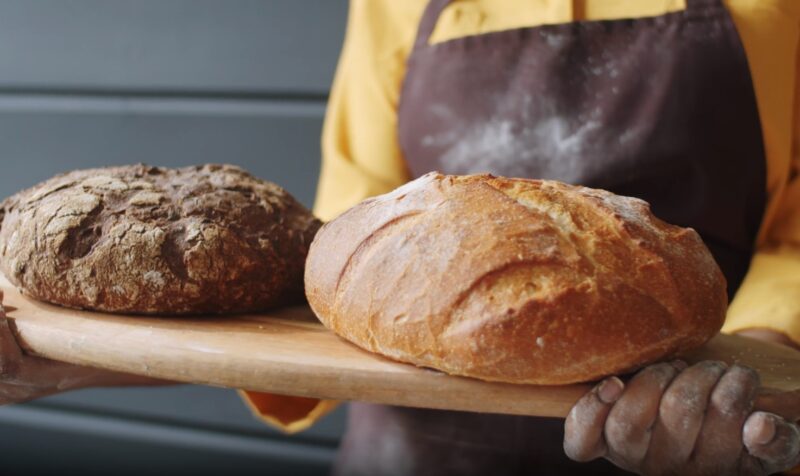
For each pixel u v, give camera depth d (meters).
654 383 0.47
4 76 1.33
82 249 0.59
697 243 0.53
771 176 0.72
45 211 0.60
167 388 1.32
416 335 0.50
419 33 0.81
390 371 0.50
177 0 1.24
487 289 0.49
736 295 0.70
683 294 0.49
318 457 1.27
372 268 0.52
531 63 0.74
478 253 0.49
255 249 0.61
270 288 0.62
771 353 0.56
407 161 0.82
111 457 1.37
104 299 0.59
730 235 0.73
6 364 0.57
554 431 0.72
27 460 1.40
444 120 0.77
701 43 0.71
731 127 0.71
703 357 0.55
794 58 0.72
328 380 0.51
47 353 0.56
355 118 0.85
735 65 0.70
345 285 0.54
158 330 0.57
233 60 1.23
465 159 0.76
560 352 0.47
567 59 0.73
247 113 1.25
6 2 1.31
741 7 0.71
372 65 0.83
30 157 1.35
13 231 0.62
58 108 1.32
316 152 1.23
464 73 0.77
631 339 0.48
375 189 0.82
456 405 0.50
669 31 0.72
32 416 1.39
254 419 1.29
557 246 0.49
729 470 0.47
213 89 1.25
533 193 0.53
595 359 0.48
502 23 0.77
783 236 0.73
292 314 0.63
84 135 1.32
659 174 0.71
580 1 0.75
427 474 0.75
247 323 0.60
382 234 0.54
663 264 0.49
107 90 1.29
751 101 0.71
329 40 1.19
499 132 0.75
